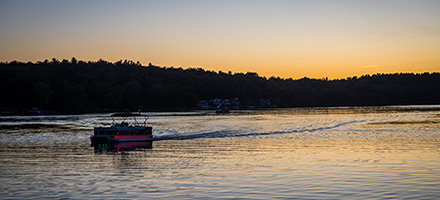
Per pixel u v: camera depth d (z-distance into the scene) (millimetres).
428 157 36969
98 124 96250
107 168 33062
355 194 23672
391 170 30641
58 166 34188
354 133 64562
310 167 32312
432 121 97250
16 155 41250
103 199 23172
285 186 25672
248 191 24547
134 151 44219
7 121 110938
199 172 30719
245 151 42938
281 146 47219
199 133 67562
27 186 26406
